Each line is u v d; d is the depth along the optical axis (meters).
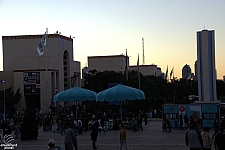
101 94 40.09
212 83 48.53
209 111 38.16
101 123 36.59
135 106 60.91
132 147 23.92
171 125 39.94
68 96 40.28
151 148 23.19
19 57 78.94
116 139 29.75
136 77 92.69
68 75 89.88
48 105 76.94
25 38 86.25
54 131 40.06
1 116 61.31
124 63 123.75
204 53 48.84
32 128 30.77
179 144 25.05
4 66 86.75
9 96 71.88
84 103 73.31
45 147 25.31
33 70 78.25
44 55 81.00
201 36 49.09
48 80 77.88
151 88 99.06
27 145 26.66
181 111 39.53
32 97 81.50
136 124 38.03
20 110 77.50
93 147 23.19
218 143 14.88
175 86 119.31
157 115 62.16
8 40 87.00
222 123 18.27
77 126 36.03
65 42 88.06
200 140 15.01
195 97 92.06
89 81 83.56
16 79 78.69
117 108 62.81
